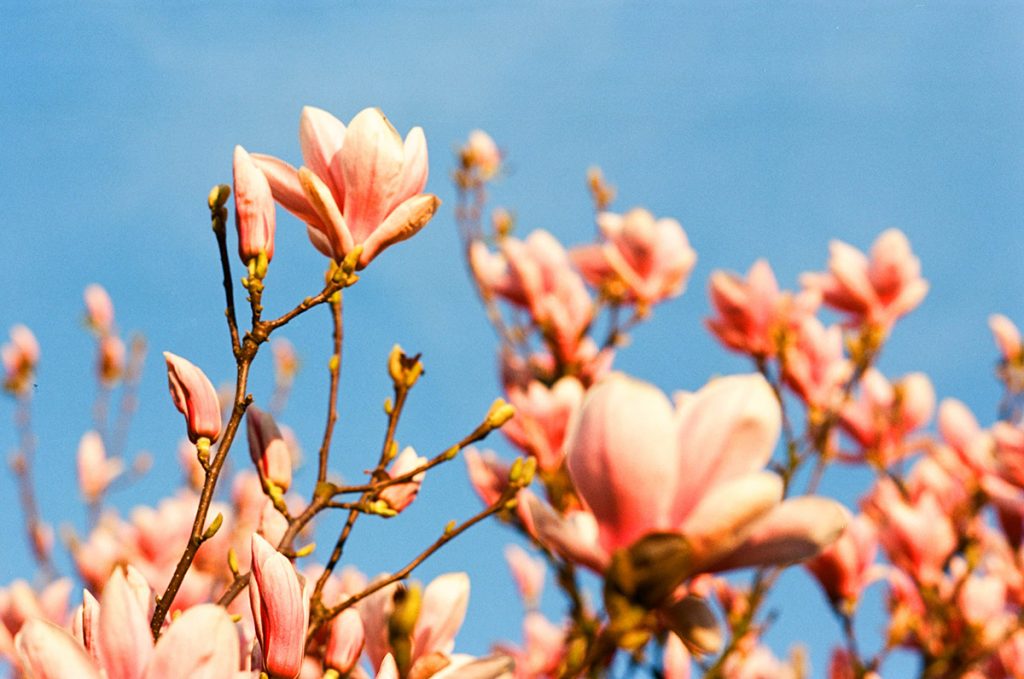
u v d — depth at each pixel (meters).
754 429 1.35
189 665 1.30
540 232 2.85
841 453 2.79
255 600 1.41
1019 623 2.34
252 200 1.52
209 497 1.48
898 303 2.81
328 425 1.59
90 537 2.37
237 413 1.51
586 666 1.39
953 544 2.54
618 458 1.35
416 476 1.59
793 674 2.36
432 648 1.51
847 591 2.25
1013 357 2.93
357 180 1.55
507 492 1.54
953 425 2.75
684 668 1.90
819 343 2.66
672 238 2.92
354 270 1.54
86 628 1.37
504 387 2.74
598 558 1.37
